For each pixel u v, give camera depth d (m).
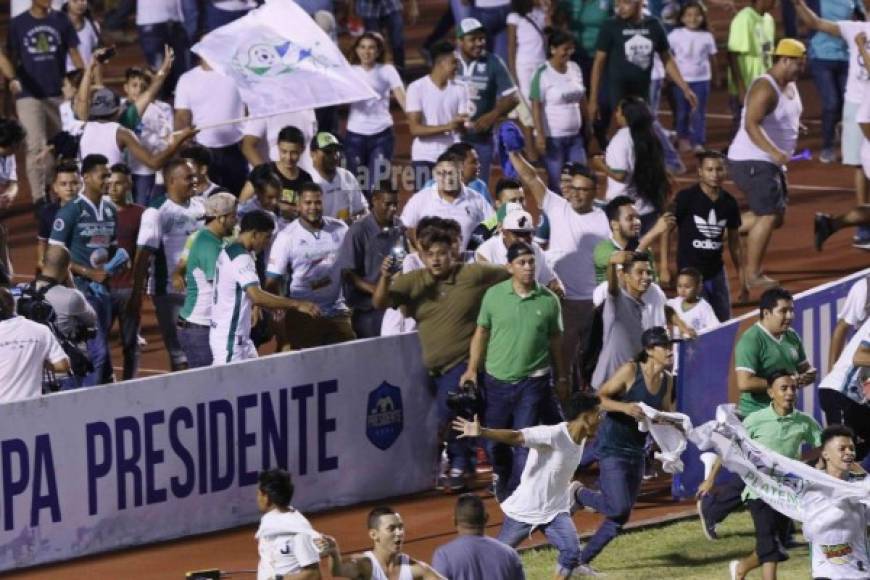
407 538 32.62
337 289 36.59
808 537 27.91
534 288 32.84
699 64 62.00
